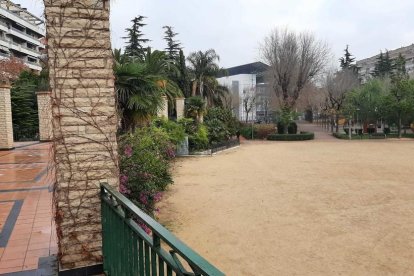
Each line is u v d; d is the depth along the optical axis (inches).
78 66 130.2
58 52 127.8
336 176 440.5
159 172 275.9
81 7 129.3
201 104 795.4
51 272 136.6
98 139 133.3
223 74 1496.1
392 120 1240.8
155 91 346.3
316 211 277.7
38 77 893.8
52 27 126.9
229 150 788.6
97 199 133.8
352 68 2153.1
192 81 1270.9
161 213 271.4
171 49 1449.3
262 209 284.8
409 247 202.7
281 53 1379.2
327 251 198.2
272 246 206.1
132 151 242.1
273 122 1571.1
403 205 295.0
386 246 204.7
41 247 162.2
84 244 133.2
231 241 214.5
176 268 64.4
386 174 454.0
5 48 1889.8
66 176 130.5
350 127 1189.7
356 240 214.2
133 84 320.8
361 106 1259.2
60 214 130.6
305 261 185.3
